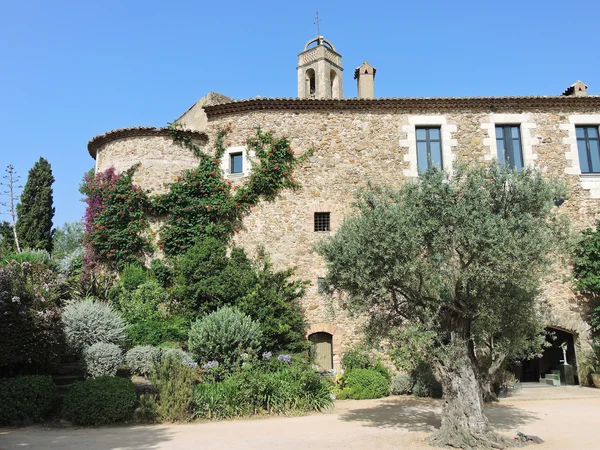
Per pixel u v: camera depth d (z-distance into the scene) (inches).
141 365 532.4
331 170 711.1
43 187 1232.2
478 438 342.3
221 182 705.6
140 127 714.2
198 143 731.4
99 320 550.6
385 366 650.2
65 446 342.6
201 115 838.5
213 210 695.1
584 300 677.3
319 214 706.8
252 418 463.2
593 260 662.5
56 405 463.5
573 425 416.5
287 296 642.8
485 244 322.0
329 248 375.9
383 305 377.4
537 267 332.5
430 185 354.6
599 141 732.7
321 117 725.9
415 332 345.7
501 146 724.0
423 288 366.6
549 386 681.6
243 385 482.0
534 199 344.5
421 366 617.3
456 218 331.0
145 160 711.1
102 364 502.0
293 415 475.8
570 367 690.2
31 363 493.7
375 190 400.5
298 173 709.9
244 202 705.6
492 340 480.7
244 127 726.5
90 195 710.5
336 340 657.6
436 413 485.1
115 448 335.9
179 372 481.7
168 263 681.6
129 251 686.5
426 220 342.6
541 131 721.0
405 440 361.1
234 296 623.5
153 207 697.0
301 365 558.6
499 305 370.6
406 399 584.4
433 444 346.9
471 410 352.5
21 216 1206.9
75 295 644.7
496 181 349.7
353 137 721.0
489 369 491.8
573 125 726.5
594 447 337.7
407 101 718.5
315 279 679.7
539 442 352.2
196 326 561.6
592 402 542.6
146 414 445.4
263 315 601.6
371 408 520.4
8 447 339.9
